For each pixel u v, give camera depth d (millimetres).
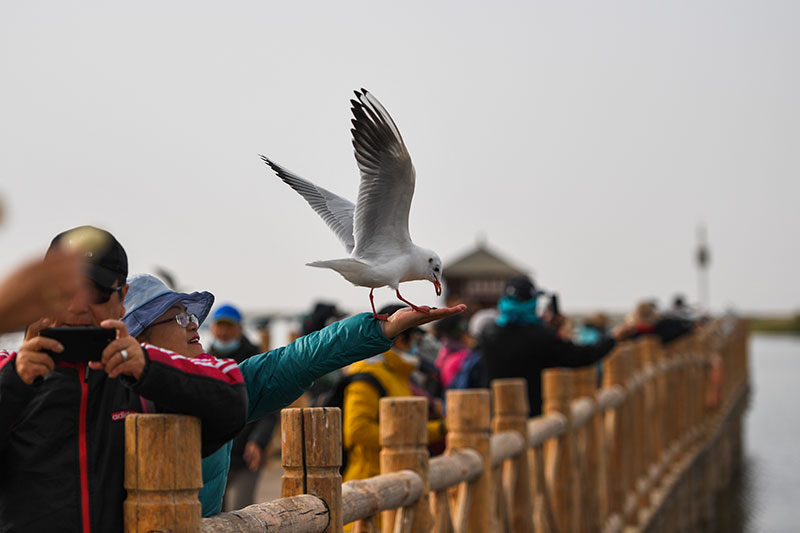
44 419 2871
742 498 20297
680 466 15586
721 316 31078
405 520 5035
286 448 4062
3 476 2881
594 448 9766
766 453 26859
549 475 8344
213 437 3078
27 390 2760
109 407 2947
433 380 8008
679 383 16969
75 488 2867
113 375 2795
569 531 8336
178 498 2938
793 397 42469
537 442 7520
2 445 2814
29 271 1876
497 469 6527
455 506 6176
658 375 14414
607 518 10352
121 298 2990
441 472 5496
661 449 14406
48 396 2873
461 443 6172
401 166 4602
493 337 8586
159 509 2900
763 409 37625
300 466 4035
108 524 2902
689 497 16422
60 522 2838
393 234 4824
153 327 3561
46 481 2850
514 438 6961
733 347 28781
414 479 5035
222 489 3596
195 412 2959
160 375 2854
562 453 8453
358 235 4793
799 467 24219
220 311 8344
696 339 19547
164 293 3535
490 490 6176
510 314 8523
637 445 12281
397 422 5172
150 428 2904
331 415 4059
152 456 2904
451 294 12781
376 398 6195
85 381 2920
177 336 3572
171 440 2914
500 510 6508
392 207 4758
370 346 3820
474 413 6160
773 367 64812
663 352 15656
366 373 6266
